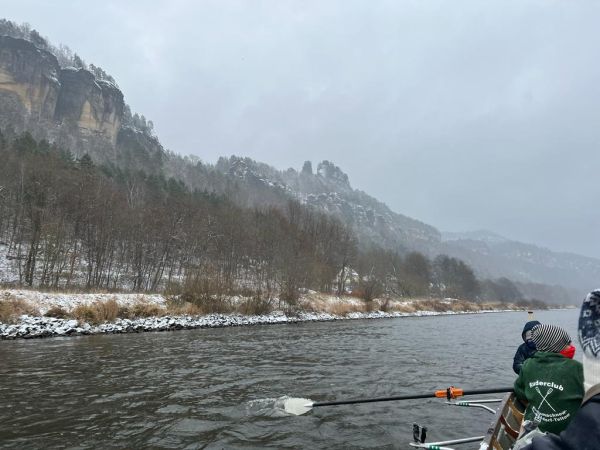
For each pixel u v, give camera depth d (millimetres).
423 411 9531
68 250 44219
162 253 51781
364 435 7941
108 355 16438
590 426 1748
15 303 24094
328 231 79188
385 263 89438
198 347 19266
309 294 48031
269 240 55875
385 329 32250
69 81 160500
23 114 141500
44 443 7352
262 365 14977
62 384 11555
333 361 16219
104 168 82375
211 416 8906
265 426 8336
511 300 158250
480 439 6367
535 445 1971
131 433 7863
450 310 74875
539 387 3162
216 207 77125
